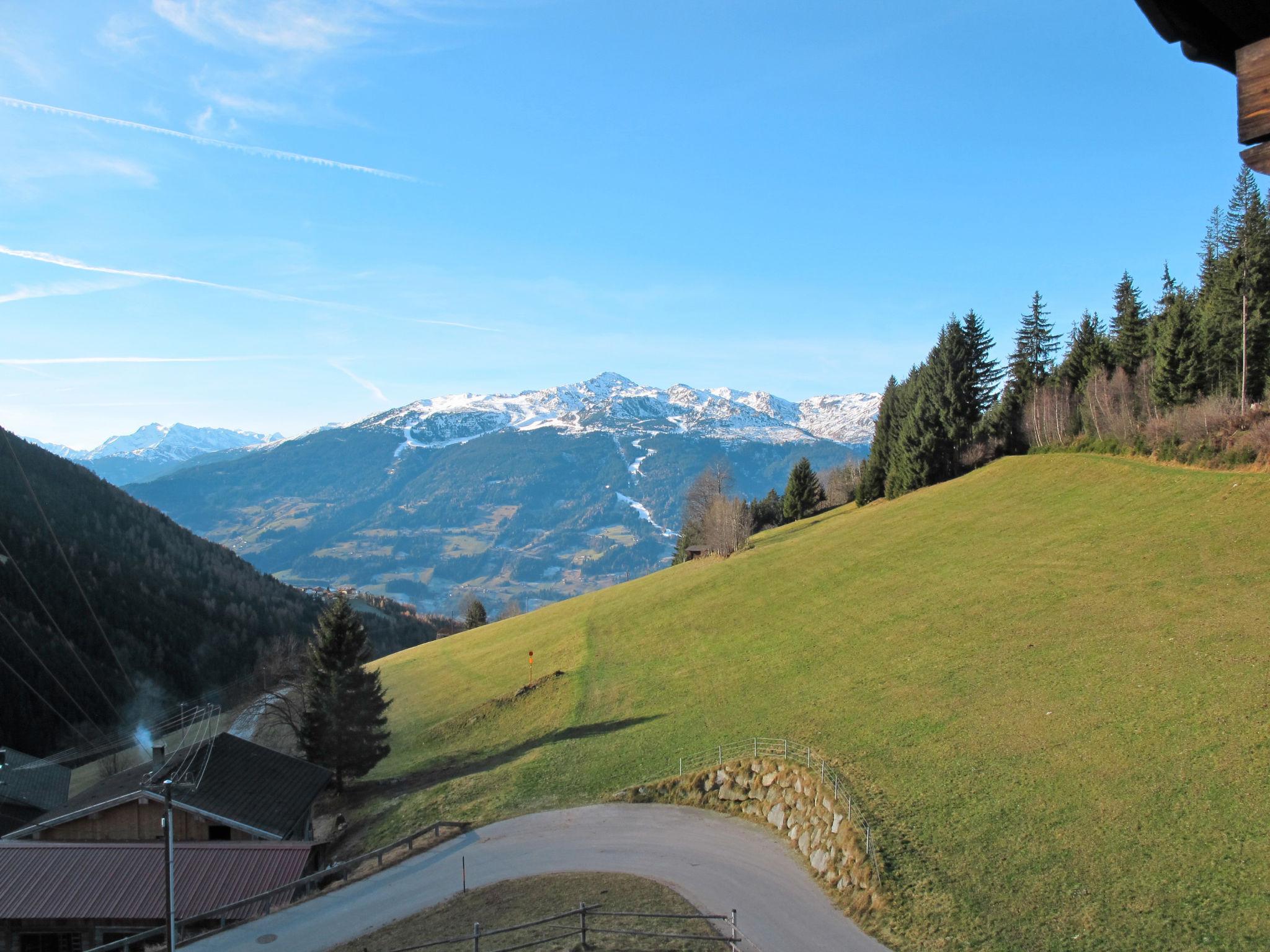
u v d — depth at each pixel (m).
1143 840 25.44
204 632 135.50
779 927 26.66
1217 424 66.00
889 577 68.75
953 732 36.81
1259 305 78.44
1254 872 22.56
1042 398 100.06
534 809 42.19
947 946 23.27
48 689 100.81
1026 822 28.20
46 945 36.78
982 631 49.06
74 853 40.31
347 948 30.00
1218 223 104.00
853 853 29.22
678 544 159.25
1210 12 4.80
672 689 58.91
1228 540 48.62
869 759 36.25
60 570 128.88
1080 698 36.31
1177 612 41.94
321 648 59.41
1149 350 95.75
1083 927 22.47
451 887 34.22
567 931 27.92
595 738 52.34
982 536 70.69
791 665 55.38
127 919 36.19
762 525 159.75
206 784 44.78
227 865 39.56
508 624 115.19
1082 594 49.25
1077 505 68.94
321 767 54.75
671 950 25.66
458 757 59.47
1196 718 31.34
